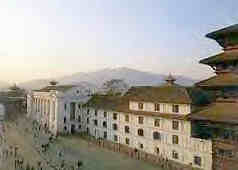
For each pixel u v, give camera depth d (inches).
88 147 3361.2
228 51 1142.3
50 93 4549.7
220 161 1109.1
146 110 2928.2
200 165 2325.3
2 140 3865.7
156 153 2773.1
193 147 2390.5
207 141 2267.5
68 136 4082.2
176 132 2564.0
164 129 2691.9
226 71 1140.5
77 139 3858.3
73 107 4355.3
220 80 1122.7
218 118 1050.7
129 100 3181.6
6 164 2689.5
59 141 3730.3
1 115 6579.7
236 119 984.9
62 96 4259.4
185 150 2470.5
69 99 4308.6
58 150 3233.3
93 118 3902.6
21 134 4338.1
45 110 4886.8
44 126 4837.6
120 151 3097.9
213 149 1150.3
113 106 3513.8
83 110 4227.4
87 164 2647.6
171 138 2615.7
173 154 2593.5
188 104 2445.9
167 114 2669.8
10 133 4421.8
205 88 1170.6
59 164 2679.6
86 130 4104.3
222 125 1082.1
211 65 1201.4
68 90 4311.0
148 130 2881.4
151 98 2874.0
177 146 2551.7
